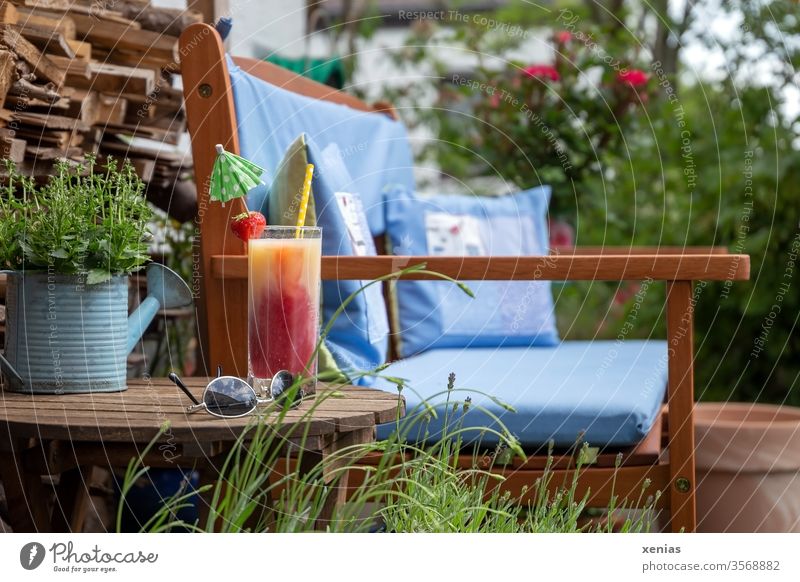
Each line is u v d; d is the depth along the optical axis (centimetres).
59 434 123
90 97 207
